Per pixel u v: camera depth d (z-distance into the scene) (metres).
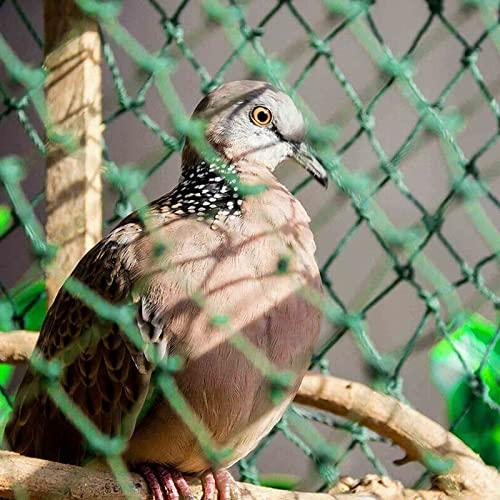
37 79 6.25
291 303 6.23
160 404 6.25
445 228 9.30
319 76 9.16
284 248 6.32
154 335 6.09
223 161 6.99
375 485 6.38
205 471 6.48
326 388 6.95
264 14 9.13
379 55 5.75
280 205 6.51
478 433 7.13
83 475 5.72
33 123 8.79
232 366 6.09
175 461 6.42
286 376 6.21
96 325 6.41
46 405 6.71
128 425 6.19
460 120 5.81
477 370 6.36
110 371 6.29
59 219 7.20
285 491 6.17
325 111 9.16
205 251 6.20
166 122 8.88
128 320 6.09
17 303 7.88
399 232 5.70
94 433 6.22
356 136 6.31
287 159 7.24
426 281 8.89
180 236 6.27
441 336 6.35
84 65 7.07
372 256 9.41
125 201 7.20
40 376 6.74
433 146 9.19
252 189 6.47
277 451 9.59
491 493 6.40
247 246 6.24
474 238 9.34
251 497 6.21
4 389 7.73
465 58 5.95
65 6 7.09
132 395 6.20
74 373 6.47
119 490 5.73
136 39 9.37
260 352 6.14
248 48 6.56
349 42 9.20
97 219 7.23
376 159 9.12
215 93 7.15
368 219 6.20
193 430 6.11
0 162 5.85
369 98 7.17
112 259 6.41
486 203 9.06
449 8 6.88
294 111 7.20
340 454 7.19
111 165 7.27
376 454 9.46
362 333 5.92
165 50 6.79
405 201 9.20
